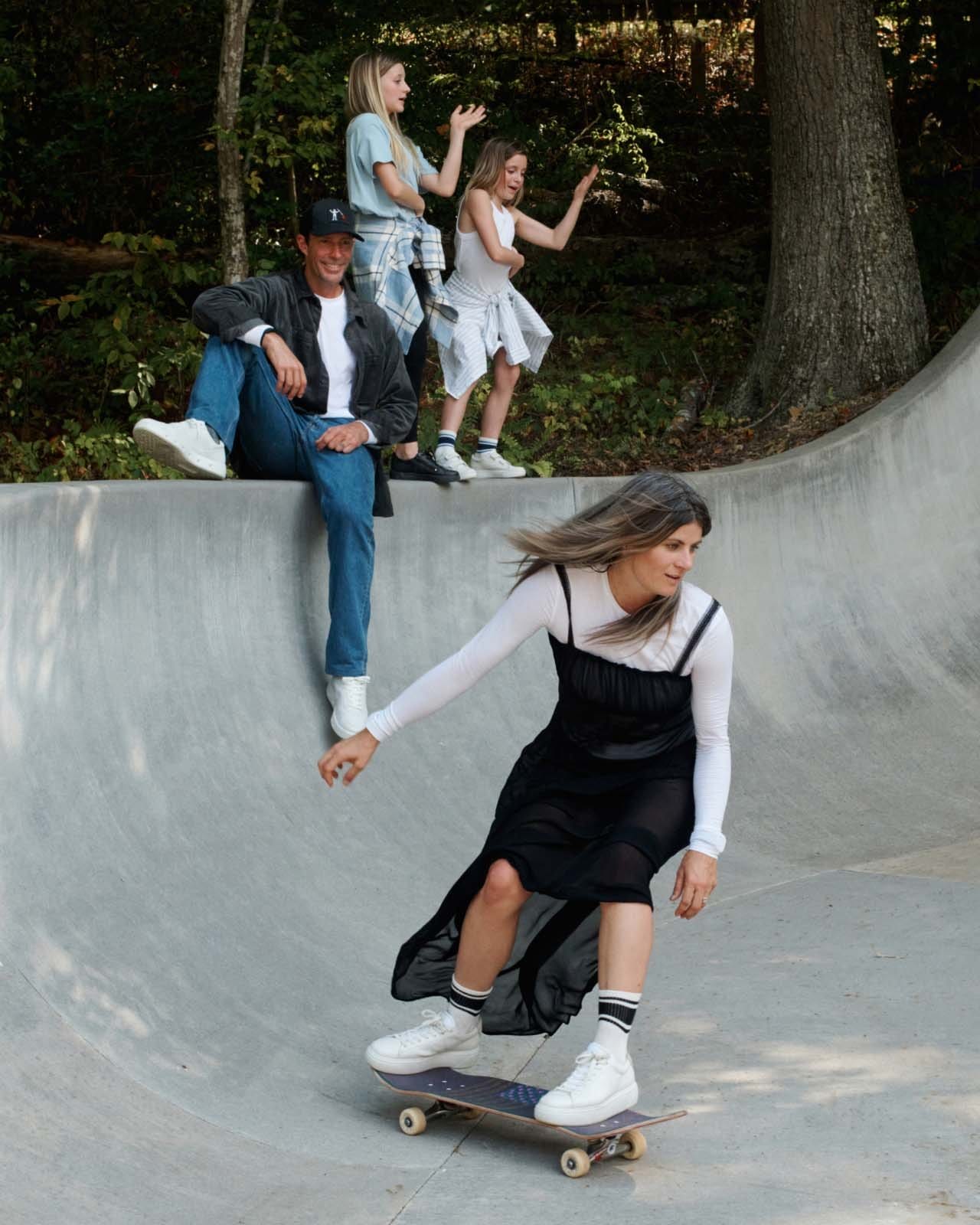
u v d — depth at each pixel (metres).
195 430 4.83
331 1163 2.78
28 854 3.43
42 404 10.27
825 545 7.54
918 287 9.55
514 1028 3.00
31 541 3.87
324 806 4.64
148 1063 3.02
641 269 11.77
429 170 6.25
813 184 9.42
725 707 2.87
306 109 9.40
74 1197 2.48
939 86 12.62
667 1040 3.46
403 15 11.82
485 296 6.62
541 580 2.80
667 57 16.11
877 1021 3.50
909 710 6.62
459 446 8.94
